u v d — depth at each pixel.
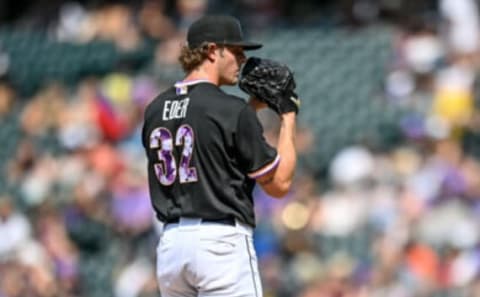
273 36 61.31
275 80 23.36
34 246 48.75
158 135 23.08
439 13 59.03
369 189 49.38
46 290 47.41
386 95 55.97
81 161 55.59
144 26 63.56
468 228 44.69
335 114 56.00
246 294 22.59
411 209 46.16
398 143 52.44
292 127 23.30
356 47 59.12
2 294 47.66
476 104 52.69
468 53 55.25
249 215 22.77
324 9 63.62
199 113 22.67
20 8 73.19
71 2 68.25
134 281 49.59
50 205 53.62
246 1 64.12
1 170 59.34
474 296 42.31
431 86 54.66
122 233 51.62
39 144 59.19
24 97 65.00
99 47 63.84
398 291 42.91
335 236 47.81
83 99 60.53
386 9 61.22
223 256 22.50
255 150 22.56
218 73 23.09
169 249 22.84
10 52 66.12
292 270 46.94
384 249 44.84
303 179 50.69
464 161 49.00
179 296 23.19
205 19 23.12
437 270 43.88
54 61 64.69
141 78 60.62
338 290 44.25
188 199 22.66
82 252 52.25
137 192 52.12
